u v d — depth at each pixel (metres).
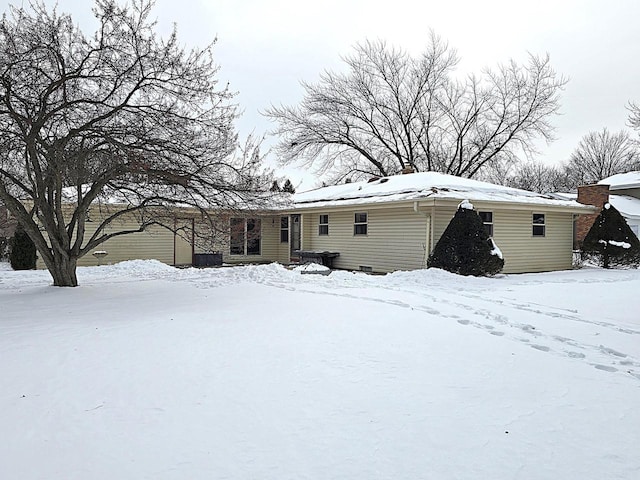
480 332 6.92
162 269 16.73
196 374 5.02
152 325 7.18
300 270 15.32
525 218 18.20
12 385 4.70
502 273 17.08
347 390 4.61
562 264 19.47
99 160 10.45
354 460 3.36
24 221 11.20
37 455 3.41
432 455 3.43
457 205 16.09
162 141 10.23
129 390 4.59
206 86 10.72
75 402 4.31
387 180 21.81
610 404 4.36
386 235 18.14
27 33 9.70
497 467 3.28
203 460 3.35
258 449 3.50
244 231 17.11
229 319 7.61
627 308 9.52
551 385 4.81
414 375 5.04
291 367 5.25
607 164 53.19
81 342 6.20
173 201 11.34
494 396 4.50
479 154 37.72
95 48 10.10
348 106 36.94
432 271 14.16
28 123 9.87
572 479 3.14
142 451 3.47
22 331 6.80
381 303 9.16
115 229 19.89
